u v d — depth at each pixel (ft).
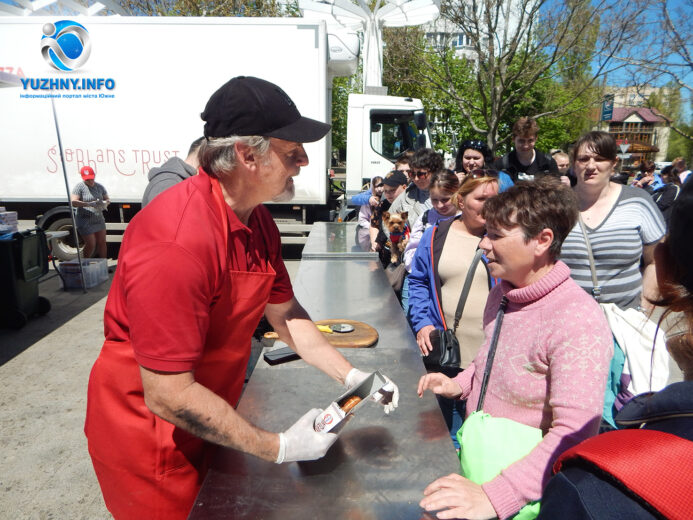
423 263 7.52
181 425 3.01
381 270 9.53
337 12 30.96
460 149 12.07
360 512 2.82
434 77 51.13
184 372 2.95
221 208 3.34
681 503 1.35
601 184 7.06
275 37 22.15
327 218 25.32
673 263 1.78
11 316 15.49
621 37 39.78
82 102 22.49
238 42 22.18
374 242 12.92
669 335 1.84
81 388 11.60
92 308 17.83
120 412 3.64
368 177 25.34
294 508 2.86
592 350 3.45
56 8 26.50
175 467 3.71
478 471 3.45
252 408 4.02
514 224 3.83
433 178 9.34
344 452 3.43
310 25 22.06
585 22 40.01
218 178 3.46
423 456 3.38
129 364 3.56
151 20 21.91
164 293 2.88
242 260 3.56
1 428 9.85
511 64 48.32
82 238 24.35
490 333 4.36
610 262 6.90
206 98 22.57
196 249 3.02
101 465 3.81
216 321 3.51
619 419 1.76
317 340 4.41
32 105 22.43
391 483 3.09
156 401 2.98
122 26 21.97
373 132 25.08
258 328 6.63
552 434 3.27
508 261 3.94
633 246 6.84
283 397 4.22
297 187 23.88
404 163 14.98
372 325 6.26
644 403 1.68
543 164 13.10
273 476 3.17
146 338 2.89
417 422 3.83
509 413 4.01
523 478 3.02
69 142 22.80
